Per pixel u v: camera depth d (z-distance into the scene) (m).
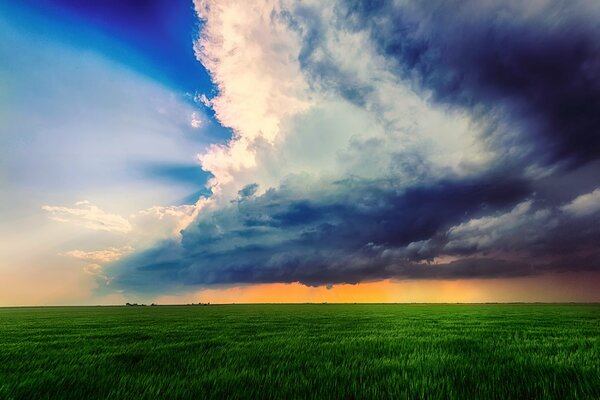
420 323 23.81
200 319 32.69
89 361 8.76
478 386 5.80
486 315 36.66
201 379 6.43
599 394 5.32
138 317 38.19
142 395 5.38
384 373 7.00
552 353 9.68
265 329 19.77
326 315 39.34
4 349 11.30
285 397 5.32
